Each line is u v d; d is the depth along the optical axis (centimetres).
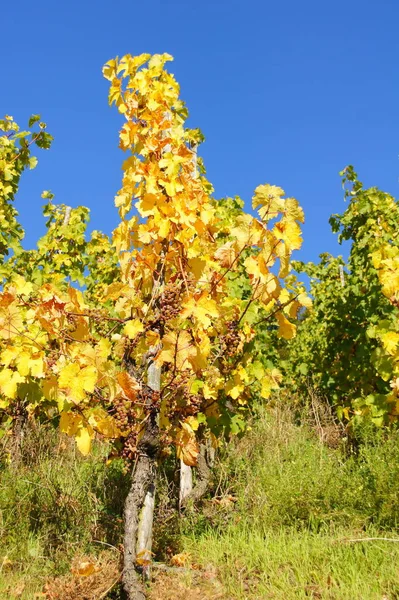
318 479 470
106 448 573
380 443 564
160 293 319
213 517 446
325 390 824
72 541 389
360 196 771
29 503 420
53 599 295
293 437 649
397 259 430
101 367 279
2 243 634
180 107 368
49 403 531
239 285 633
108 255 928
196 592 304
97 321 354
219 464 527
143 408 311
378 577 319
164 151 330
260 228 294
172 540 392
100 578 299
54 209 792
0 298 290
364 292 723
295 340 1130
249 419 650
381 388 669
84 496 448
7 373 302
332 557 343
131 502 304
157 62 345
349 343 721
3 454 535
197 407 342
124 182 328
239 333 397
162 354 294
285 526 423
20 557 362
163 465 517
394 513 404
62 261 722
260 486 477
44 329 307
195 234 343
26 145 634
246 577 338
